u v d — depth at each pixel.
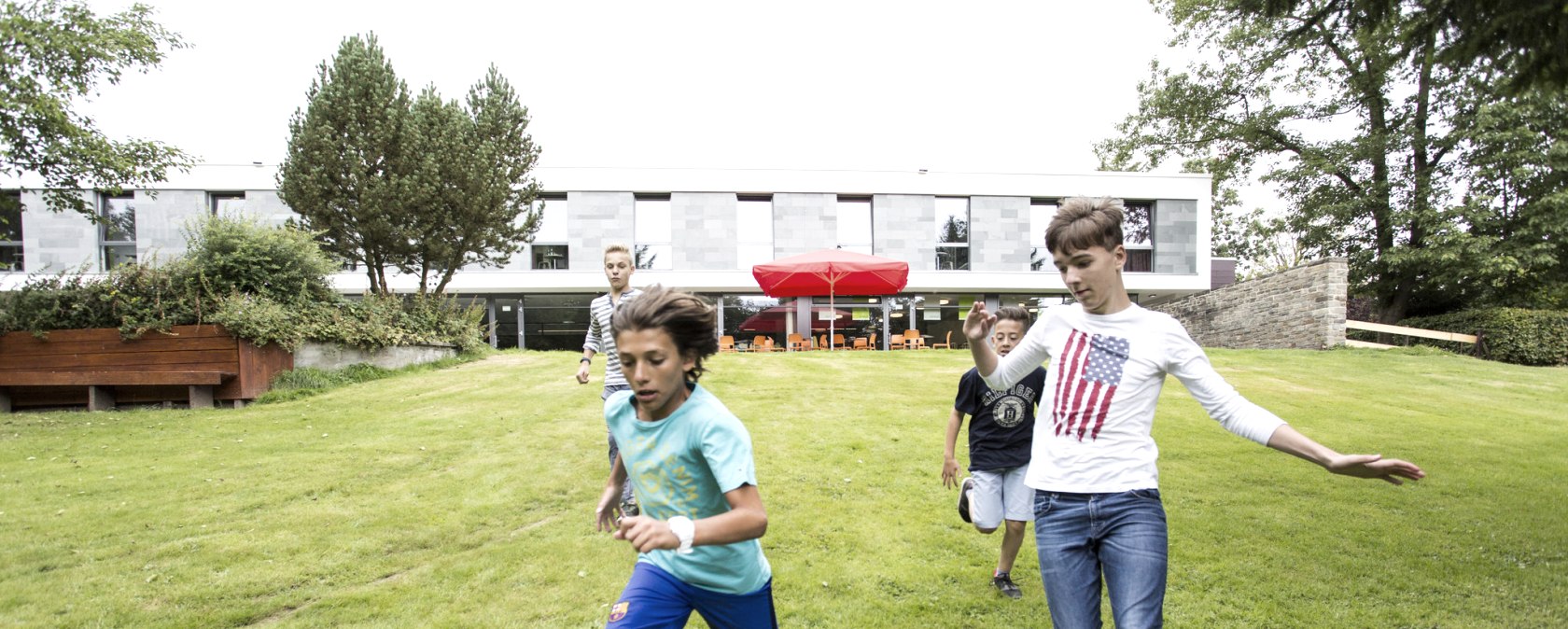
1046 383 2.31
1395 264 18.09
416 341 12.14
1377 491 5.22
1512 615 3.29
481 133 14.29
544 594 3.45
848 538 4.24
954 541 4.21
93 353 9.18
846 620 3.22
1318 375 11.58
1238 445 6.57
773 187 21.23
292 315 9.77
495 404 8.51
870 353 14.78
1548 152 15.82
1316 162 19.20
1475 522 4.59
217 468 5.73
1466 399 9.74
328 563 3.81
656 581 2.03
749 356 14.10
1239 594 3.50
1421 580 3.69
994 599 3.46
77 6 9.01
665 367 1.83
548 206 20.78
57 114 8.49
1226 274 24.75
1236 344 19.02
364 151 12.77
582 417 7.73
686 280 20.69
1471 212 16.89
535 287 20.03
